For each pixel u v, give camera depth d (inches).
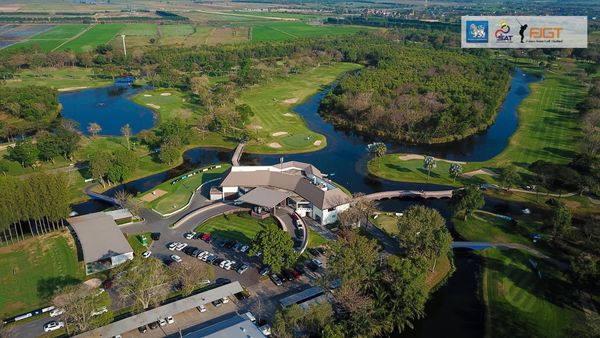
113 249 4783.5
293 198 5876.0
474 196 5580.7
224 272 4621.1
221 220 5703.7
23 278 4534.9
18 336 3740.2
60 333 3784.5
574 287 4507.9
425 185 6958.7
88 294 3853.3
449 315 4190.5
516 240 5359.3
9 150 7632.9
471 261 5017.2
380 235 5393.7
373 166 7667.3
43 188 5182.1
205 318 3971.5
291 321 3577.8
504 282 4606.3
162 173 7332.7
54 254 4940.9
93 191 6550.2
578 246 5172.2
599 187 6496.1
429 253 4544.8
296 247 5088.6
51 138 7504.9
